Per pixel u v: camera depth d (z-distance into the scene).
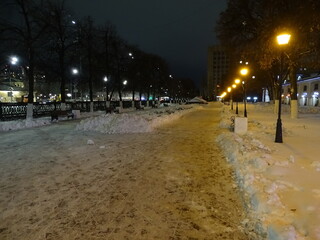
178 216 4.37
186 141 11.59
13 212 4.57
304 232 3.29
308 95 59.00
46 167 7.37
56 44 28.53
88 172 6.88
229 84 64.12
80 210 4.62
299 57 22.39
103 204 4.86
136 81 51.56
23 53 24.36
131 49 46.09
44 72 29.75
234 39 27.86
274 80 34.59
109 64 40.44
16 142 11.57
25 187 5.77
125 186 5.80
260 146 8.41
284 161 6.46
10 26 21.48
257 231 3.77
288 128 13.71
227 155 8.45
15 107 22.23
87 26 33.31
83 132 14.87
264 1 21.69
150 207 4.72
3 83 48.69
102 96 76.12
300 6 19.45
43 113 27.03
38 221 4.25
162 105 64.69
